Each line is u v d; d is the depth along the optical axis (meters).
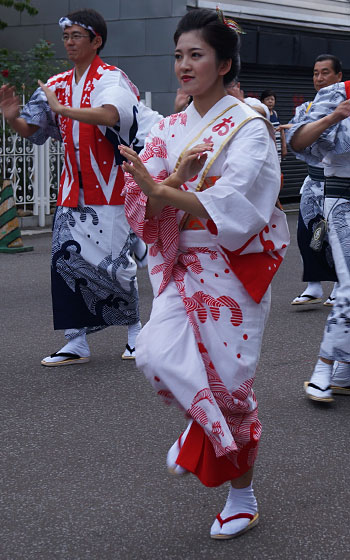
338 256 4.67
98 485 3.61
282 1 14.70
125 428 4.27
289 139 4.49
